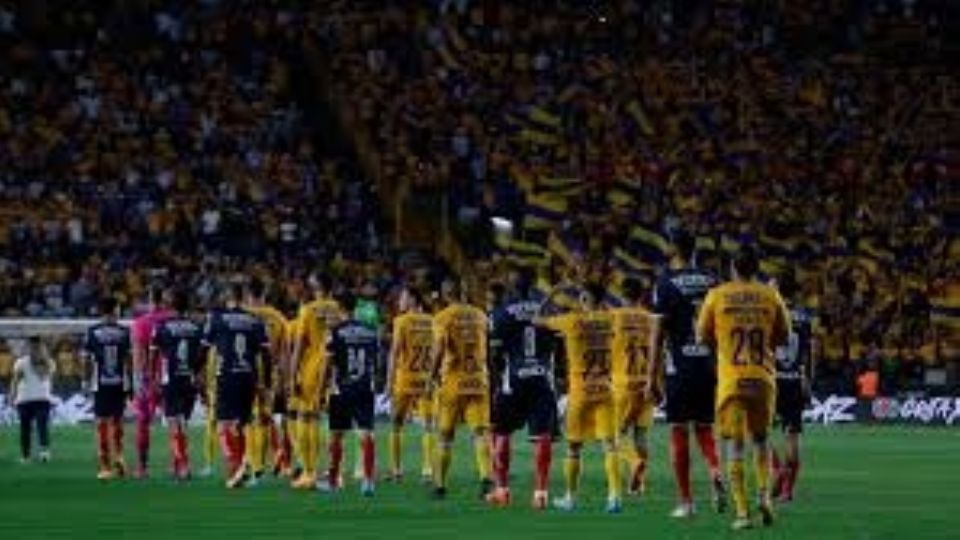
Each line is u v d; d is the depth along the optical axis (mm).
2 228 127125
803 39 159250
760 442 51781
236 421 66688
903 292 131250
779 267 132750
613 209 138125
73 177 134125
